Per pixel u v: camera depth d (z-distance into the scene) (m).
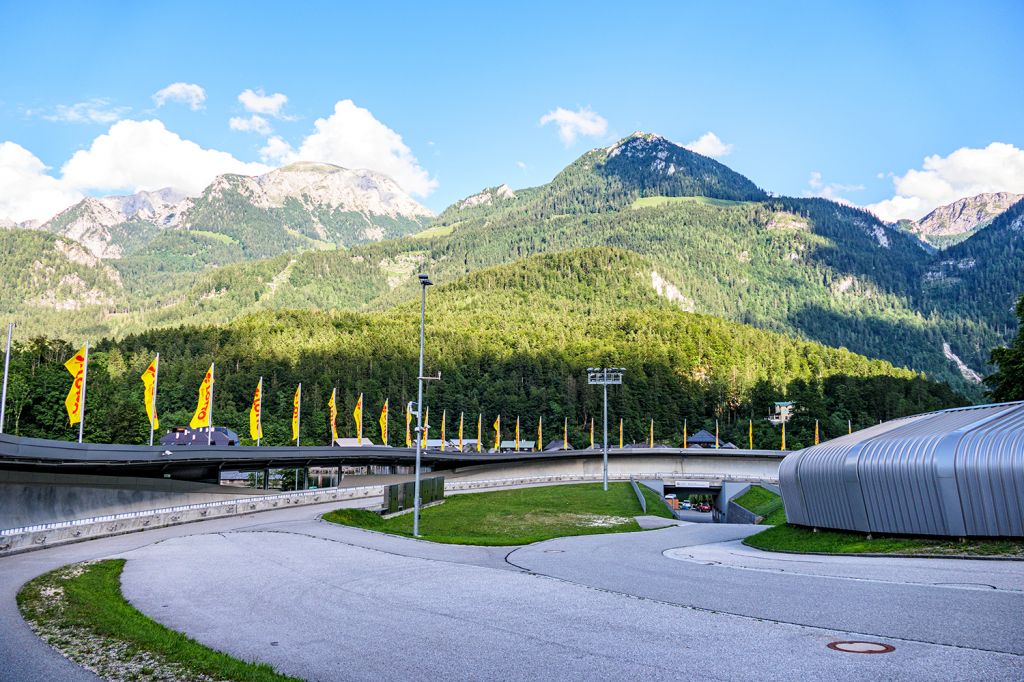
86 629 16.27
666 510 74.19
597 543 41.28
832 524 37.81
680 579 24.58
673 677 12.99
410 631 16.64
